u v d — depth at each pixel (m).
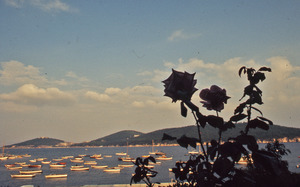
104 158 145.12
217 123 1.13
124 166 93.31
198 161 1.23
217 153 1.12
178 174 1.28
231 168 1.08
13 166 93.81
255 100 1.18
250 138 1.07
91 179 62.00
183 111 1.13
